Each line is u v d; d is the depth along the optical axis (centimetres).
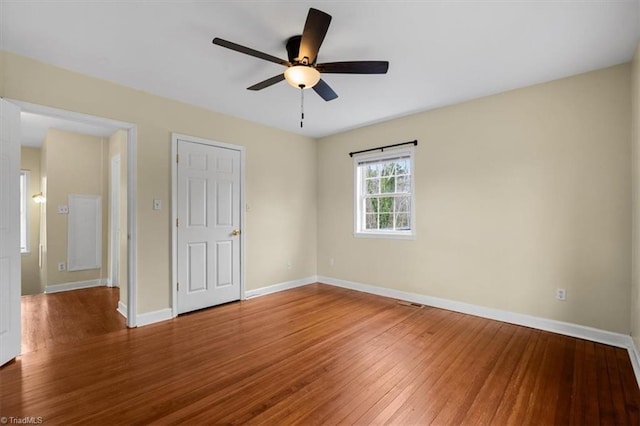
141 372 218
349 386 201
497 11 191
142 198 316
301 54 203
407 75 280
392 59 251
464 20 200
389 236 418
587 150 274
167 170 335
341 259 480
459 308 352
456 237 354
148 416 171
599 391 194
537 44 229
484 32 214
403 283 404
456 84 300
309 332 293
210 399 187
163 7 189
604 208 266
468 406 180
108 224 505
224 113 386
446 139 362
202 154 366
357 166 459
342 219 478
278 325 311
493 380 207
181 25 207
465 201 347
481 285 336
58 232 467
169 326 310
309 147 504
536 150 300
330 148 495
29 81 249
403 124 402
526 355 243
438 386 200
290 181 473
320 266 511
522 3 184
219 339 277
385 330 296
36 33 215
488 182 330
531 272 304
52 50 238
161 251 330
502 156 320
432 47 233
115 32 215
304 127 449
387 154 419
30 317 340
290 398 188
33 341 273
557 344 263
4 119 229
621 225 258
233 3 185
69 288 475
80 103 275
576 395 190
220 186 384
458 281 353
